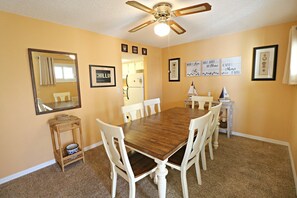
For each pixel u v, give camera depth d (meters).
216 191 1.66
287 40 2.52
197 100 3.08
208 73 3.50
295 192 1.62
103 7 1.86
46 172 2.12
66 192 1.72
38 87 2.18
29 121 2.12
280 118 2.73
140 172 1.42
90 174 2.05
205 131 1.58
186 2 1.80
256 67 2.87
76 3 1.75
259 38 2.78
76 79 2.58
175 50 4.05
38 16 2.07
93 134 2.91
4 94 1.91
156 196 1.62
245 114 3.10
